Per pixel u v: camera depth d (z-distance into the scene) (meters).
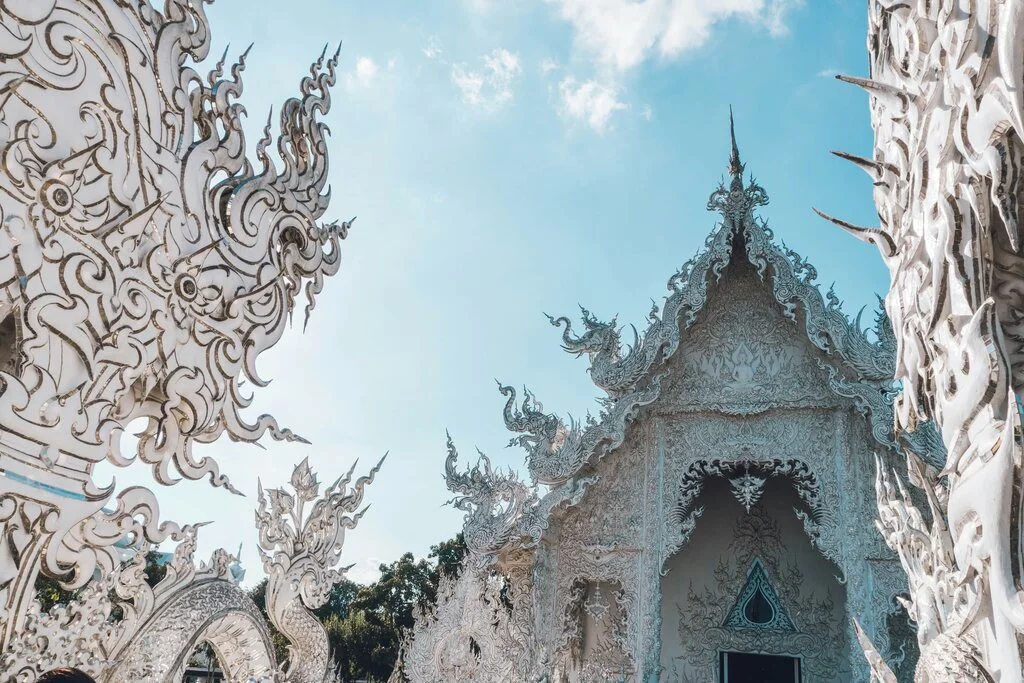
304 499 7.16
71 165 4.84
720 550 15.27
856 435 12.30
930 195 4.46
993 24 3.69
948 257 4.18
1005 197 3.76
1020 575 3.56
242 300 6.48
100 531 5.22
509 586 12.11
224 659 6.55
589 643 13.77
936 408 4.54
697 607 14.93
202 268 6.09
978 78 3.77
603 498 13.18
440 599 11.78
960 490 4.00
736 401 13.06
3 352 5.01
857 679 11.09
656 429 13.34
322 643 7.05
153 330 5.60
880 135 5.63
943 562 5.93
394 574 28.02
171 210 5.77
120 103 5.28
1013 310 4.51
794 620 14.47
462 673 11.06
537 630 11.76
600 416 12.50
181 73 5.96
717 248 12.83
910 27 4.67
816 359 12.59
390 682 11.83
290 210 7.11
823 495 12.24
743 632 14.56
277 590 6.79
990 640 3.85
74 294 4.91
